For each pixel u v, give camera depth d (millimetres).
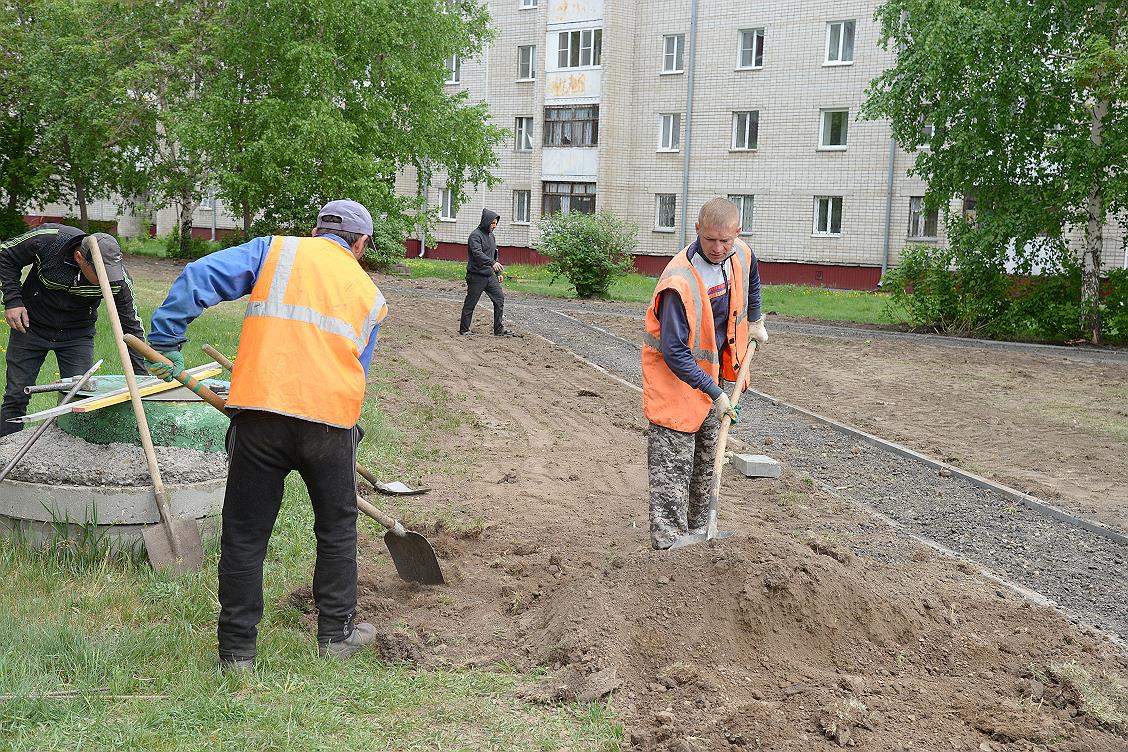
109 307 5156
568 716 3740
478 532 5988
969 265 19641
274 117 26922
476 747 3471
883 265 31594
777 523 6602
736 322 5281
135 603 4637
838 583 4605
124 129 31781
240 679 3891
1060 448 9742
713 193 35250
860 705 3828
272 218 29766
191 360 11445
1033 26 18750
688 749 3416
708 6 34531
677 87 35875
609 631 4281
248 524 4027
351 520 4281
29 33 34625
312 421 3988
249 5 26766
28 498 5172
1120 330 18609
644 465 8281
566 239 24250
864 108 20781
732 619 4383
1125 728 3908
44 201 38562
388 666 4215
